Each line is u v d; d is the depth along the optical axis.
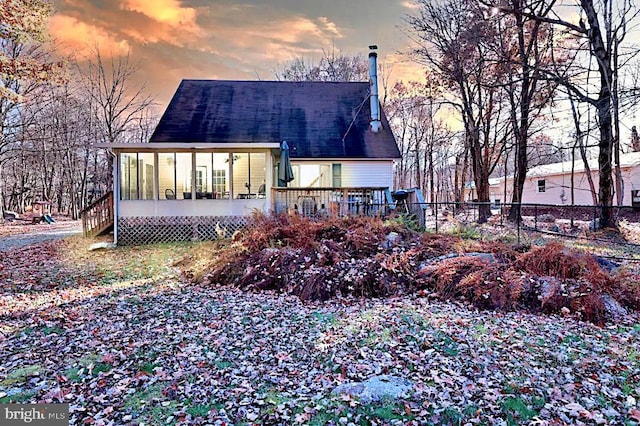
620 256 8.32
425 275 6.99
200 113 16.89
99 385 3.63
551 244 7.04
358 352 4.39
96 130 27.91
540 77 12.48
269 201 12.01
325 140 16.41
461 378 3.73
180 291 7.13
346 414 3.14
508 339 4.77
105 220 13.11
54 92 24.80
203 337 4.85
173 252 10.37
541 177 27.70
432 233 9.22
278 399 3.38
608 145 12.50
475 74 16.45
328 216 9.97
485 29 14.81
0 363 4.10
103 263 9.45
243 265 7.90
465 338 4.79
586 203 24.52
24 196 35.00
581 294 5.88
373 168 16.22
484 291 6.23
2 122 22.23
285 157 11.98
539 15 13.42
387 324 5.29
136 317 5.62
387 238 8.35
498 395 3.41
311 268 7.27
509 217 16.73
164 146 11.48
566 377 3.77
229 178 12.28
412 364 4.06
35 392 3.49
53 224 22.83
